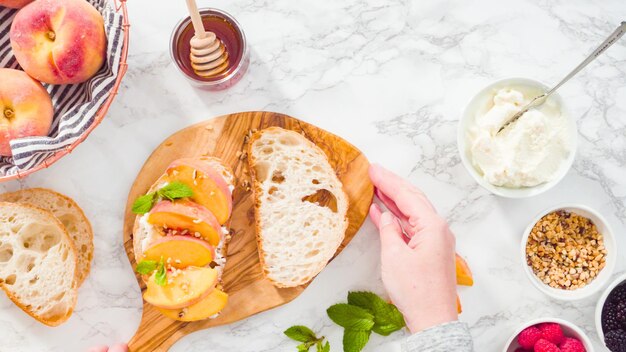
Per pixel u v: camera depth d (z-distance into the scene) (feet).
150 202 2.46
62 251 2.56
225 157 2.62
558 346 2.56
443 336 2.25
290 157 2.57
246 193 2.62
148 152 2.67
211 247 2.51
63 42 2.33
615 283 2.54
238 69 2.56
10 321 2.67
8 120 2.38
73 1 2.34
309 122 2.67
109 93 2.41
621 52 2.67
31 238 2.62
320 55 2.68
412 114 2.68
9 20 2.47
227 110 2.67
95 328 2.68
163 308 2.51
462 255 2.68
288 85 2.68
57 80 2.40
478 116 2.53
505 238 2.68
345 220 2.57
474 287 2.69
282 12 2.67
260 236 2.56
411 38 2.68
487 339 2.68
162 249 2.47
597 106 2.69
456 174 2.68
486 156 2.50
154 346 2.62
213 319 2.61
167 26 2.66
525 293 2.68
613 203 2.69
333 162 2.61
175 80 2.66
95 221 2.67
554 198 2.68
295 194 2.57
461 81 2.68
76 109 2.40
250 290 2.61
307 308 2.67
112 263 2.67
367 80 2.68
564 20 2.68
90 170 2.67
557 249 2.62
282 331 2.67
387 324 2.59
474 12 2.68
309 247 2.59
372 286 2.67
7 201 2.61
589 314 2.67
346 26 2.68
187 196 2.46
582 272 2.60
